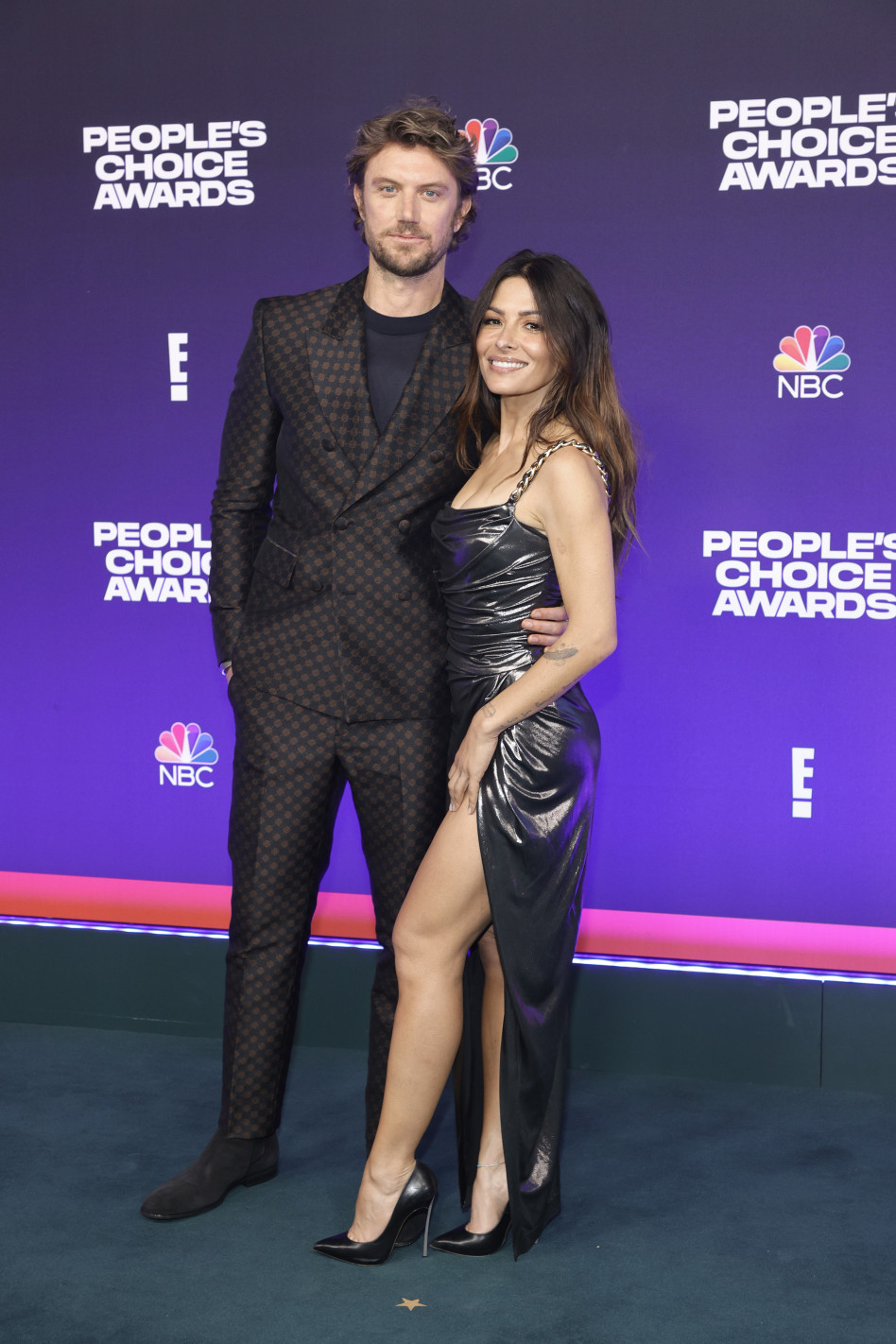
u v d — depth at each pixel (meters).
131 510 2.87
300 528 2.13
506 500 1.92
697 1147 2.38
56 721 2.95
